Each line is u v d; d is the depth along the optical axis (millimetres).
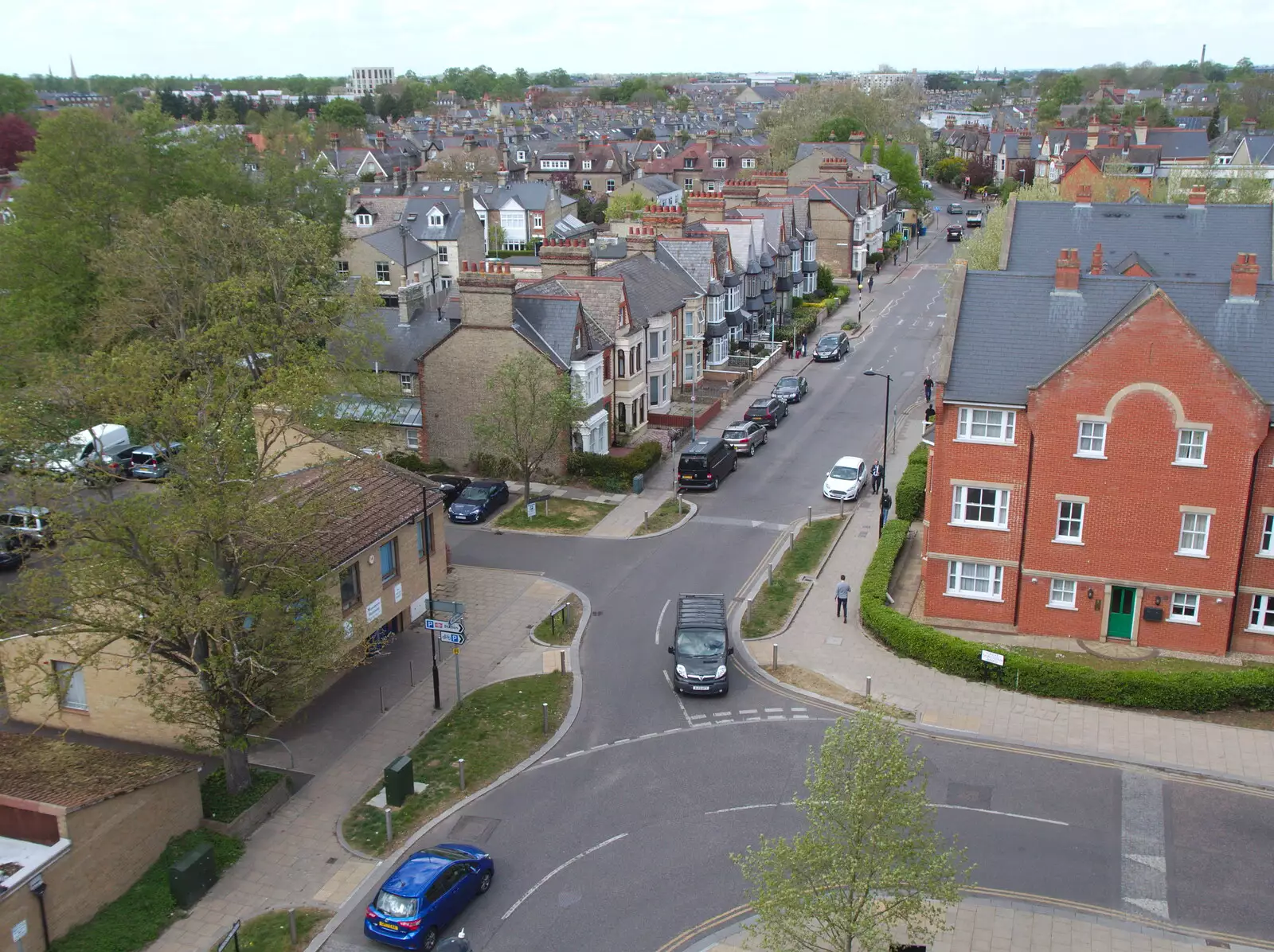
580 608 44062
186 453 29984
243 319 52406
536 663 39562
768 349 86875
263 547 31344
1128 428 37375
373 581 39469
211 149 83750
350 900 27031
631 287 68625
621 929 25625
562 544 51000
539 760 33156
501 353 57406
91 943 25422
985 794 30594
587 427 59438
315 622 31016
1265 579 37594
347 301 56688
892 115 183500
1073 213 56656
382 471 42969
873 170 140625
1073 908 25938
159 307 61844
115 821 27016
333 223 93188
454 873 26016
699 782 31609
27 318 63062
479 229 120562
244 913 26719
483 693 37469
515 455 53344
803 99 184500
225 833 29703
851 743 21531
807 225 107250
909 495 51281
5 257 66188
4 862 25359
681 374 75750
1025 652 38875
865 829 20734
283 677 31125
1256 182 85562
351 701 37094
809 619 42500
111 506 28891
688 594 41719
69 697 34969
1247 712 34719
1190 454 36969
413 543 42500
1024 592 40344
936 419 39969
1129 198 75375
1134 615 39219
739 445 63312
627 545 50719
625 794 31156
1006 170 193000
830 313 104125
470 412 59125
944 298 104750
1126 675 34906
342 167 165625
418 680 38531
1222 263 52688
